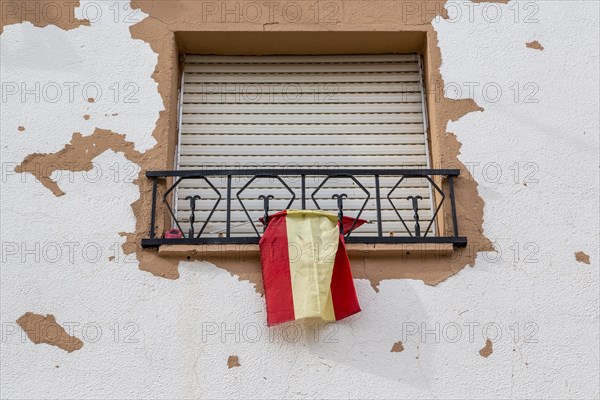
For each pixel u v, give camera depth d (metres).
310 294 5.01
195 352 5.10
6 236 5.37
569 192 5.62
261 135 6.13
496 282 5.33
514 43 6.09
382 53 6.36
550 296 5.31
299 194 5.96
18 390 4.99
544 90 5.94
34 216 5.44
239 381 5.04
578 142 5.78
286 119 6.19
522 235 5.48
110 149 5.66
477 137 5.79
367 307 5.25
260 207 5.92
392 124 6.18
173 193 5.87
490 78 5.97
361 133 6.15
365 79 6.32
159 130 5.74
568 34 6.13
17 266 5.29
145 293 5.24
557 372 5.12
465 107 5.88
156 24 6.05
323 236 5.21
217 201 5.52
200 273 5.29
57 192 5.52
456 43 6.07
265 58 6.36
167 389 5.01
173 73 5.97
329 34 6.12
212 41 6.17
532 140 5.78
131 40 5.99
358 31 6.08
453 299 5.28
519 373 5.11
